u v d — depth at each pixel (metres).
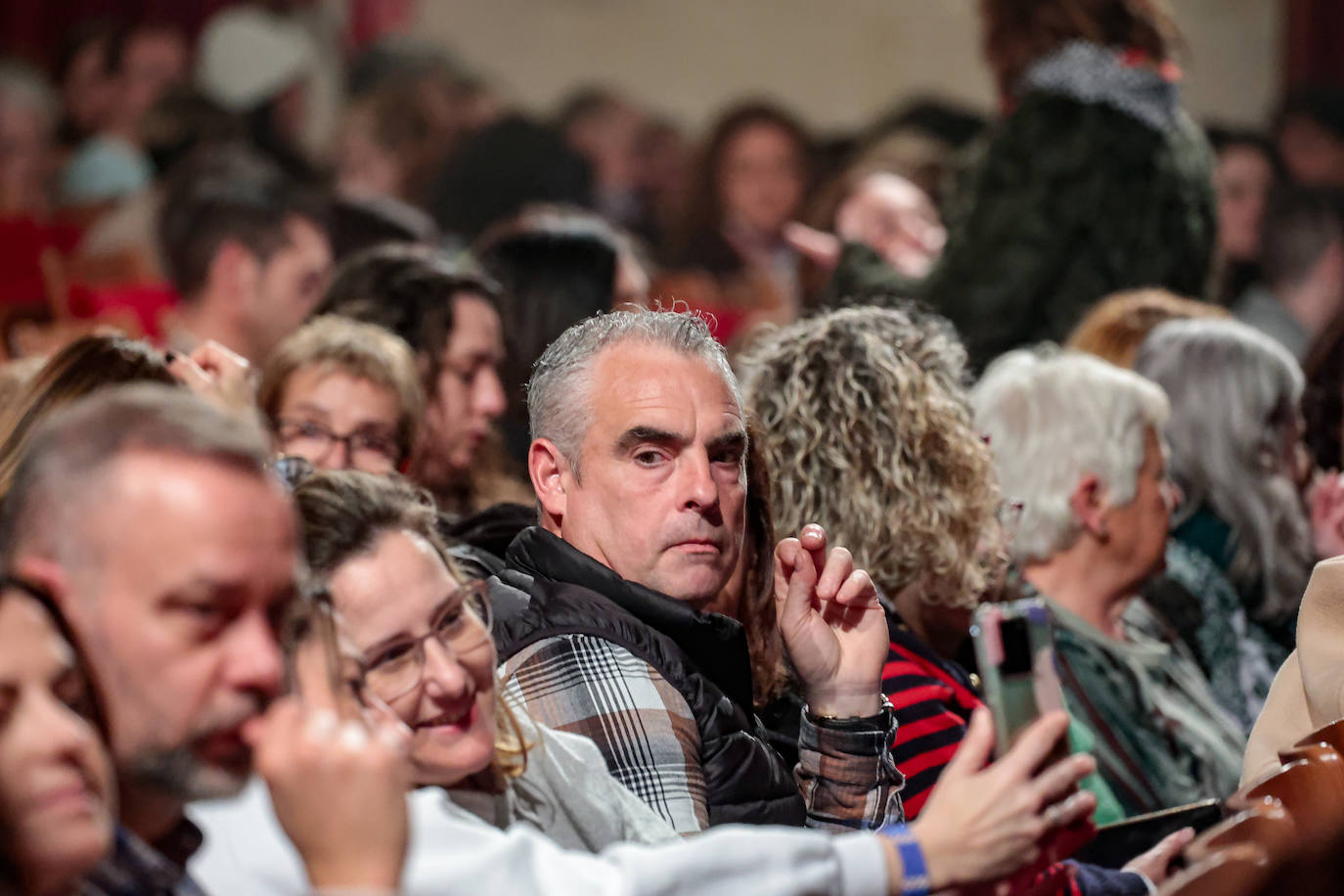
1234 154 12.02
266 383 4.79
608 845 2.91
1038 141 6.48
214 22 13.01
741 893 2.40
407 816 2.07
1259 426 5.36
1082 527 4.62
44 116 12.35
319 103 13.55
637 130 14.22
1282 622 5.40
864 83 15.34
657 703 3.13
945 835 2.46
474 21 14.99
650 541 3.31
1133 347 5.84
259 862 2.30
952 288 6.54
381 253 5.68
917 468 4.02
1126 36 6.57
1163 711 4.57
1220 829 2.49
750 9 15.30
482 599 2.79
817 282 7.79
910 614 4.18
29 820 1.89
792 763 3.61
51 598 1.96
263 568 2.01
